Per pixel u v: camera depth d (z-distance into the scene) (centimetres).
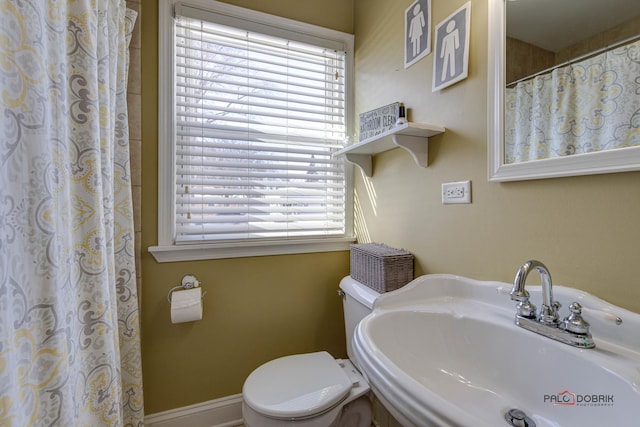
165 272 137
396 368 59
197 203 143
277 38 157
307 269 164
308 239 162
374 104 156
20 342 49
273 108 158
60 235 62
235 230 148
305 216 165
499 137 89
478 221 97
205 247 141
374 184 155
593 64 69
